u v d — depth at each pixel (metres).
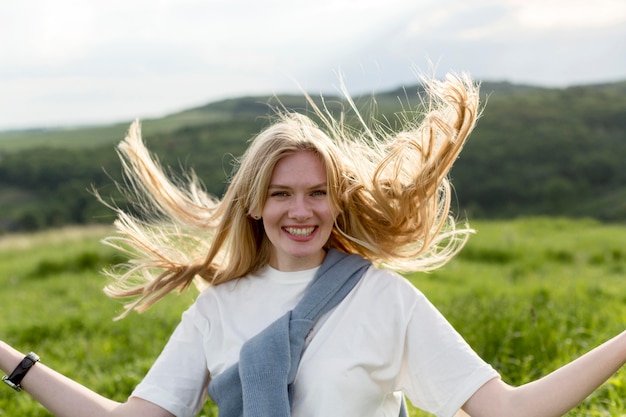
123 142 3.56
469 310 6.89
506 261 13.83
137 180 3.61
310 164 3.02
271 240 3.09
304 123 3.14
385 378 2.91
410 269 3.38
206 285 3.47
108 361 6.75
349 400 2.85
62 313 9.10
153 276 3.55
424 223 3.21
